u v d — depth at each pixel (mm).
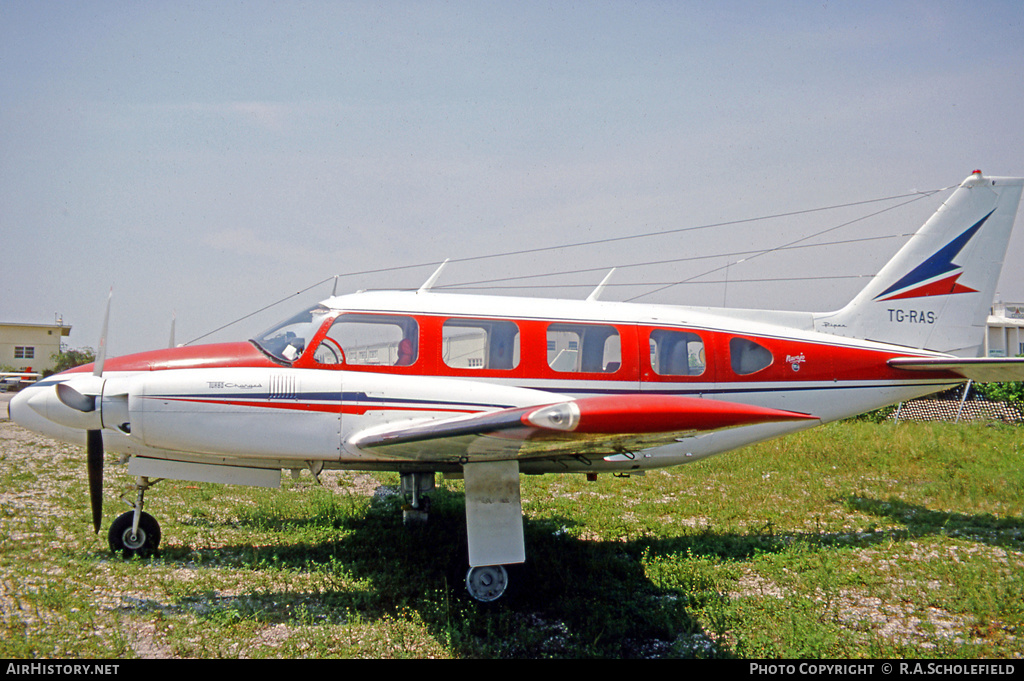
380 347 6117
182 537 6480
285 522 7188
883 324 7680
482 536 5250
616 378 6477
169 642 4195
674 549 6500
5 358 42188
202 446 5262
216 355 6031
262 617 4625
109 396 5168
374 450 5098
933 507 8016
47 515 7074
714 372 6770
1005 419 15656
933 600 5125
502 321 6375
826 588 5348
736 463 10516
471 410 5574
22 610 4543
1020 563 5910
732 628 4707
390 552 6164
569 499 8531
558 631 4730
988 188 7938
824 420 7270
